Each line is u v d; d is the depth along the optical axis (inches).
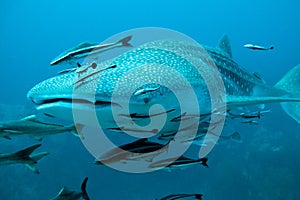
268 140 545.0
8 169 458.9
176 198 109.7
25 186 452.1
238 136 168.7
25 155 108.0
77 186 472.4
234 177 454.0
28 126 101.3
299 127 698.2
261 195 428.8
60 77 88.5
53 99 84.7
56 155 482.9
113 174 488.7
